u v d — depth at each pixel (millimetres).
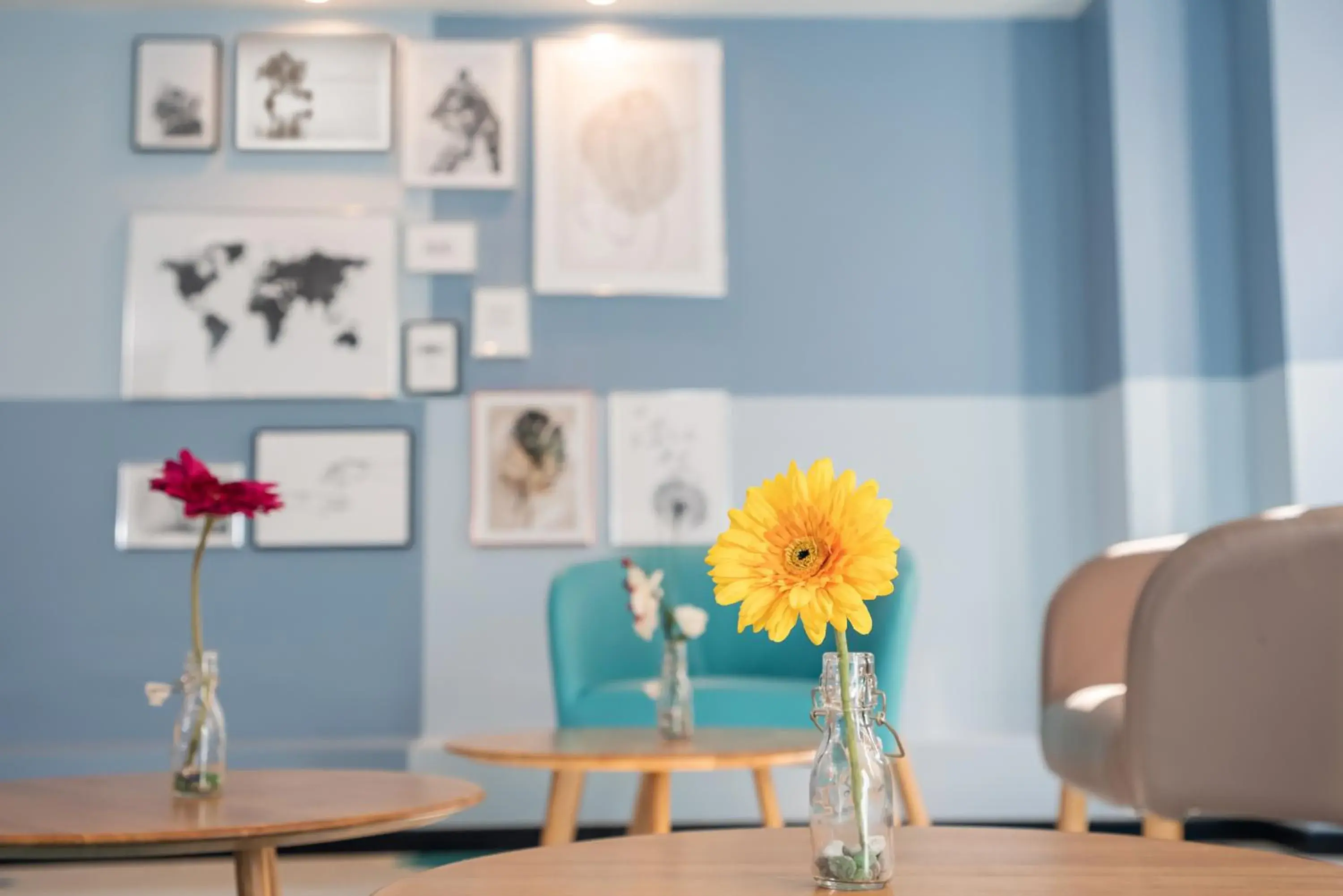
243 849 1719
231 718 4344
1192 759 1878
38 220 4461
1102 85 4461
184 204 4496
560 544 4418
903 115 4664
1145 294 4309
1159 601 1882
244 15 4582
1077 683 2652
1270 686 1832
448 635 4395
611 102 4598
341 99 4555
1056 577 4500
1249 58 4234
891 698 3400
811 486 1072
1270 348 4105
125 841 1603
